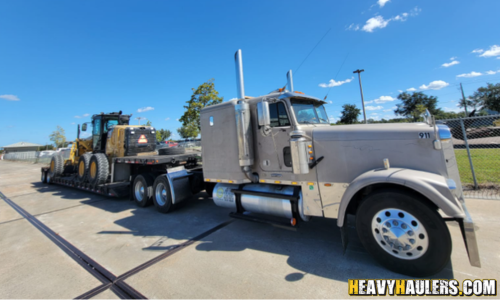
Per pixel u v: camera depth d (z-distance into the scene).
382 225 2.77
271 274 2.88
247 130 3.90
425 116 2.92
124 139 7.74
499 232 3.53
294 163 3.32
